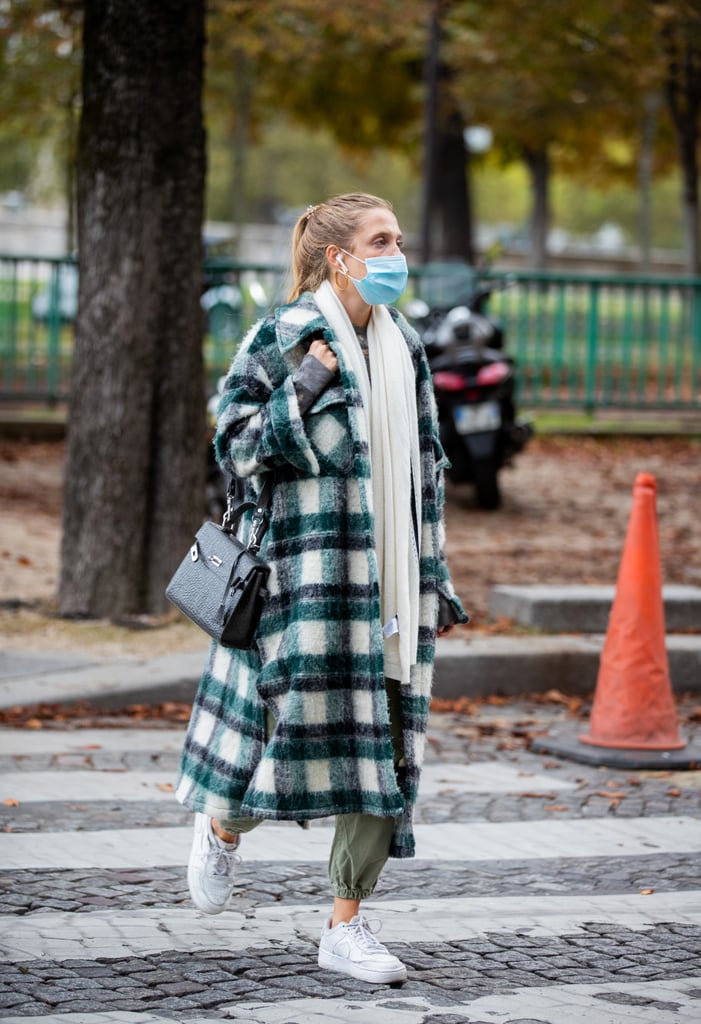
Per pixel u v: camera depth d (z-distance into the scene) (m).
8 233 73.69
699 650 16.55
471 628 17.44
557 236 113.25
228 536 7.70
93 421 17.09
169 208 16.95
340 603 7.50
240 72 50.03
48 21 29.70
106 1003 7.32
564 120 47.31
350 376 7.53
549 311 36.50
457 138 52.72
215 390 24.22
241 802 7.67
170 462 17.28
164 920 8.69
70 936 8.34
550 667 16.22
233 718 7.71
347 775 7.50
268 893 9.35
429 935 8.62
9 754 12.58
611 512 25.77
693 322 34.81
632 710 13.37
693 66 38.78
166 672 15.07
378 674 7.46
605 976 7.98
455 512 25.39
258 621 7.53
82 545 17.23
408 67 50.34
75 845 10.13
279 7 36.59
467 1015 7.29
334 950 7.79
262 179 103.81
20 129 43.41
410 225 108.69
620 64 40.56
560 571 21.11
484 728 14.49
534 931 8.75
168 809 11.13
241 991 7.56
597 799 12.05
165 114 16.78
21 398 32.22
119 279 16.84
